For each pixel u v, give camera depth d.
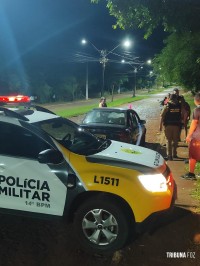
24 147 4.22
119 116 8.97
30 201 4.14
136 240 4.42
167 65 20.83
